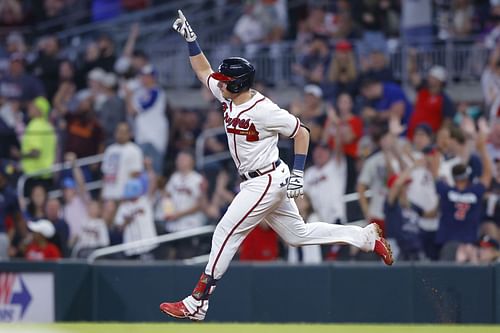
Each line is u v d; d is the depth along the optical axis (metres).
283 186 29.97
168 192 48.94
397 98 50.81
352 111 51.19
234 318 41.44
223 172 49.56
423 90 50.53
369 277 40.91
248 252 44.59
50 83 60.66
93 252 47.59
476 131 49.25
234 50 61.69
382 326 38.41
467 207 42.94
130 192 48.06
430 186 44.56
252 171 29.88
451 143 45.12
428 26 59.69
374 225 31.39
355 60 56.84
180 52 63.38
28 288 42.81
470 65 58.38
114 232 48.06
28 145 52.94
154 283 42.09
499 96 50.91
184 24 31.08
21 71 58.72
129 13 68.25
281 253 45.81
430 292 40.56
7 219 49.19
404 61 58.44
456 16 60.25
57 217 47.31
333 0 62.56
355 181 47.84
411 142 49.59
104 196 48.84
